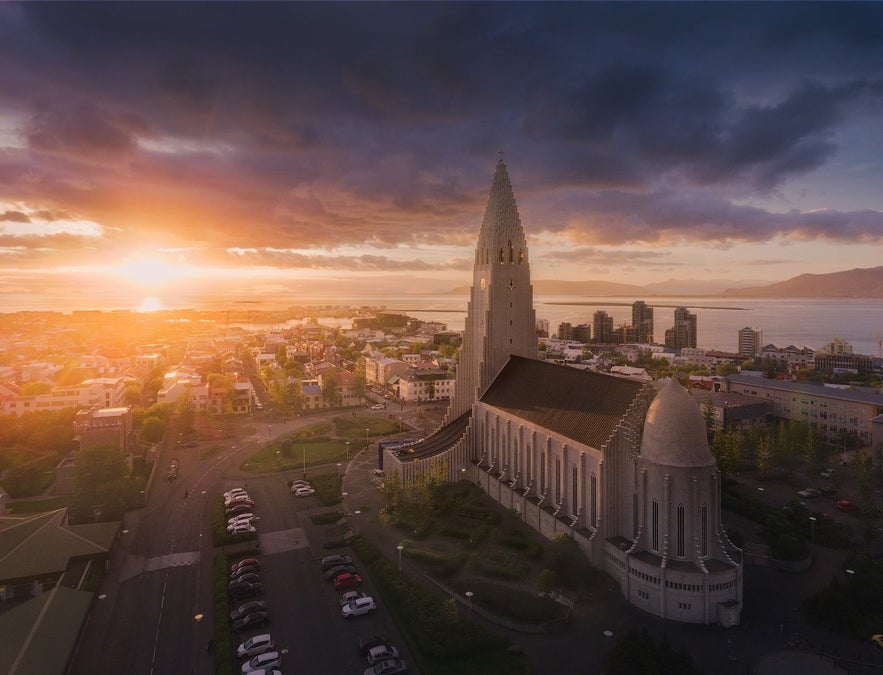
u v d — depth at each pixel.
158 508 114.88
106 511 108.12
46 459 145.62
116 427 137.50
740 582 76.25
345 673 65.56
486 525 102.88
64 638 65.94
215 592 80.62
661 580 75.25
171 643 71.06
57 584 79.31
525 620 73.44
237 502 114.19
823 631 72.62
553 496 99.75
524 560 90.06
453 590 81.50
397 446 136.88
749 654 67.75
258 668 65.12
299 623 75.31
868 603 76.12
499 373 130.00
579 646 69.69
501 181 132.88
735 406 177.75
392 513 104.88
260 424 189.12
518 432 109.81
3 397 188.62
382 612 77.88
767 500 120.62
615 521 86.69
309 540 100.12
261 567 90.38
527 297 135.12
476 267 138.12
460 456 125.69
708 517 77.25
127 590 83.38
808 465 141.62
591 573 84.75
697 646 69.31
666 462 77.69
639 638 61.03
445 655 67.06
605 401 94.88
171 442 165.50
